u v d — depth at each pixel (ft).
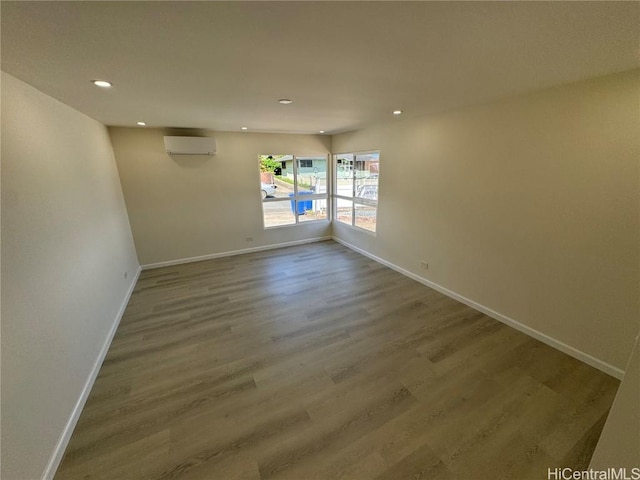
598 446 4.40
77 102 7.92
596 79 6.46
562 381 6.96
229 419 6.07
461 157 10.18
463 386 6.87
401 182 13.29
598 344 7.27
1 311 4.33
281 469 5.03
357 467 5.05
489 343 8.51
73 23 3.77
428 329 9.32
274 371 7.52
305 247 19.07
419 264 13.00
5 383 4.24
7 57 4.73
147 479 4.88
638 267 6.41
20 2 3.19
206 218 16.28
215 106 9.13
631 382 3.96
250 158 16.78
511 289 9.20
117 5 3.34
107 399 6.63
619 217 6.55
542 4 3.39
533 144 7.93
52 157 6.86
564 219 7.54
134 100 8.11
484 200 9.61
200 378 7.29
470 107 9.52
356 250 18.03
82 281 7.45
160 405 6.45
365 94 7.84
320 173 19.35
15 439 4.30
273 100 8.44
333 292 12.19
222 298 11.76
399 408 6.29
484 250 9.89
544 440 5.49
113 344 8.75
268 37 4.31
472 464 5.08
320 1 3.30
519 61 5.41
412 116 11.55
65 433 5.54
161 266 15.57
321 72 5.95
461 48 4.78
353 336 9.02
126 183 13.96
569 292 7.69
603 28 4.04
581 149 6.96
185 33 4.14
